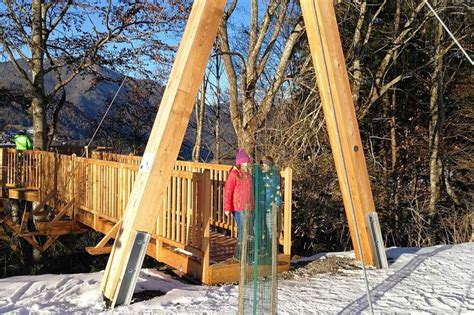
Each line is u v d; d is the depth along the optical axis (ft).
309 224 53.72
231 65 54.19
